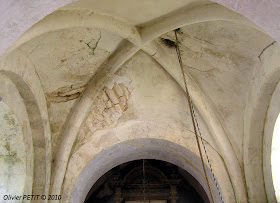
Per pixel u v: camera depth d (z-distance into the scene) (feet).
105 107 24.44
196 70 23.63
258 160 24.09
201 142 25.34
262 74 21.27
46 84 22.65
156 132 25.66
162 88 24.50
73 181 23.73
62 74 22.70
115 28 20.86
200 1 18.65
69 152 23.99
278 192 23.35
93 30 21.03
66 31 20.33
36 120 22.48
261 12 12.44
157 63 23.57
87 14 19.45
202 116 24.54
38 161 22.88
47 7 12.20
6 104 19.84
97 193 40.70
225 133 24.57
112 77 23.75
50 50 20.99
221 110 24.39
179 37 22.18
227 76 23.21
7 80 19.98
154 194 41.19
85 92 23.81
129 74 23.90
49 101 23.22
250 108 23.26
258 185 23.93
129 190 41.32
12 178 21.43
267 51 20.33
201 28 21.18
